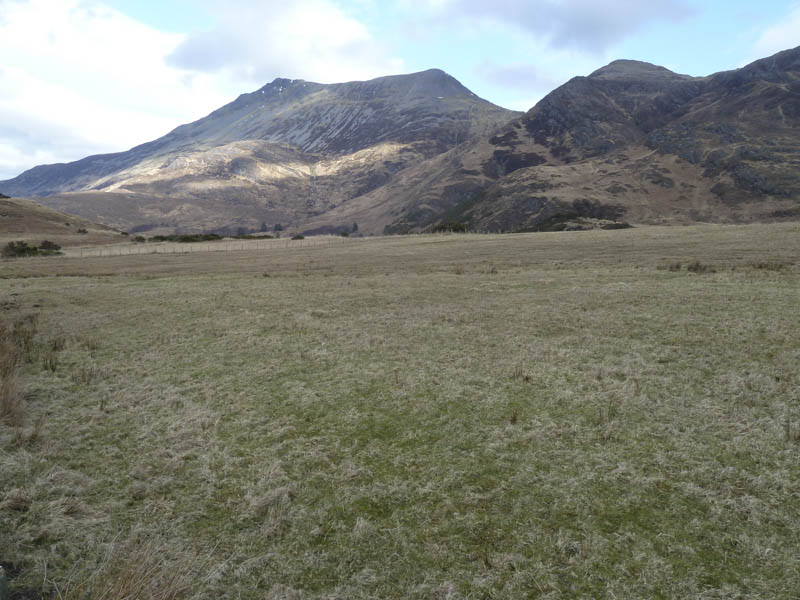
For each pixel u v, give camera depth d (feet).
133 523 16.99
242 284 89.86
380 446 22.72
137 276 115.75
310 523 16.92
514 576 14.06
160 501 18.34
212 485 19.58
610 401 26.71
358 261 139.13
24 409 27.94
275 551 15.49
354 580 14.14
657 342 37.88
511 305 56.49
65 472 20.44
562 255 117.39
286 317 55.26
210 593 13.62
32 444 23.41
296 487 19.19
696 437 22.20
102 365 37.88
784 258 86.38
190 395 30.55
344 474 20.13
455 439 23.11
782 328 38.75
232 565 14.82
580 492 18.21
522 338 41.34
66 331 51.16
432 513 17.26
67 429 25.35
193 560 14.82
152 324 53.88
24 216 392.27
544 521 16.60
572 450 21.52
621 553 14.89
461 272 96.07
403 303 61.67
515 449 21.83
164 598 12.96
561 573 14.16
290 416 26.66
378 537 16.06
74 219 437.58
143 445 23.36
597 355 35.45
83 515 17.48
